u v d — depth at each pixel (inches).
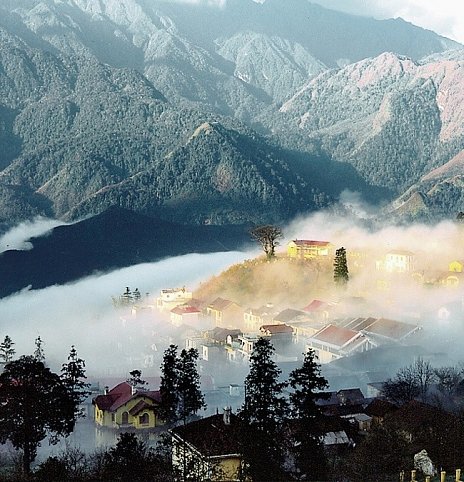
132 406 2906.0
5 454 2501.2
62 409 2361.0
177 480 2030.0
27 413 2245.3
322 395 2139.5
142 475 2094.0
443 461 2113.7
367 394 3277.6
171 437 2295.8
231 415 2236.7
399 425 2282.2
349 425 2522.1
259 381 2130.9
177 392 2493.8
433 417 2319.1
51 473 2123.5
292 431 2089.1
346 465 2150.6
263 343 2209.6
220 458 2041.1
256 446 2052.2
